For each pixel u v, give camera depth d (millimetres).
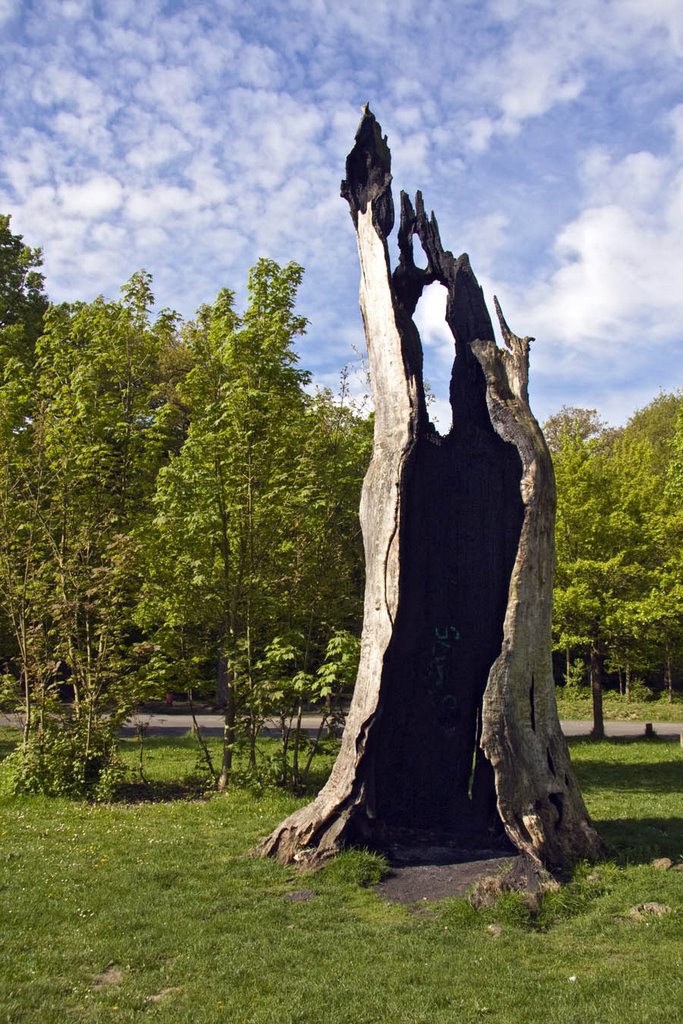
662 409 51406
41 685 14180
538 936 6980
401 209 11055
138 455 15977
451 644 10352
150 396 16703
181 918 7402
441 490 10539
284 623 14930
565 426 45281
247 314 15578
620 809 12648
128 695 14086
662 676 38719
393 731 10125
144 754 19047
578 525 24109
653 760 18688
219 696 32094
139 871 8742
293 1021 5539
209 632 15438
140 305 16828
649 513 24797
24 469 14930
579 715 31531
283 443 15133
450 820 10016
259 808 12281
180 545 14773
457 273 10969
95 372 15633
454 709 10266
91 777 13844
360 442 16047
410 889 8102
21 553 14641
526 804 8523
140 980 6207
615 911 7453
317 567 14828
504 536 10422
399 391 9781
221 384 15289
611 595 23594
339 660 13898
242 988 6039
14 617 14672
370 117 10602
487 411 10656
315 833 8969
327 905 7703
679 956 6484
